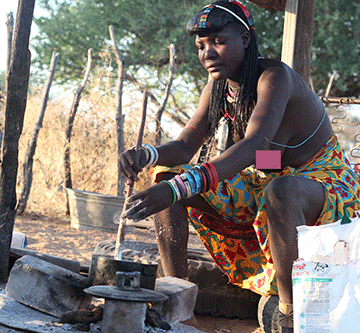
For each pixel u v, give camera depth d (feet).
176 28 46.73
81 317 6.38
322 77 48.24
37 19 53.31
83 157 28.14
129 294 5.89
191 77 53.36
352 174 8.07
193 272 9.21
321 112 8.12
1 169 8.98
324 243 5.74
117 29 50.60
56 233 20.68
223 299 9.30
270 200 6.66
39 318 6.69
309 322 5.69
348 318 5.54
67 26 51.31
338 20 44.16
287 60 12.53
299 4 12.91
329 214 7.03
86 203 22.84
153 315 6.75
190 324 7.75
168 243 8.08
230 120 8.65
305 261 5.80
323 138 8.06
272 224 6.69
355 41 44.91
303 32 12.89
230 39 7.59
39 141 28.84
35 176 29.01
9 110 9.07
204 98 8.98
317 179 7.47
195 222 8.59
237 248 8.45
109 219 22.43
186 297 7.52
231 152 6.61
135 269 6.59
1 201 8.96
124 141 27.12
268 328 7.61
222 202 8.07
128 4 49.60
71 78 53.06
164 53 48.16
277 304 7.53
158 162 7.76
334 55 46.37
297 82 7.78
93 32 51.21
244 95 7.81
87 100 28.19
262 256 8.16
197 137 8.61
